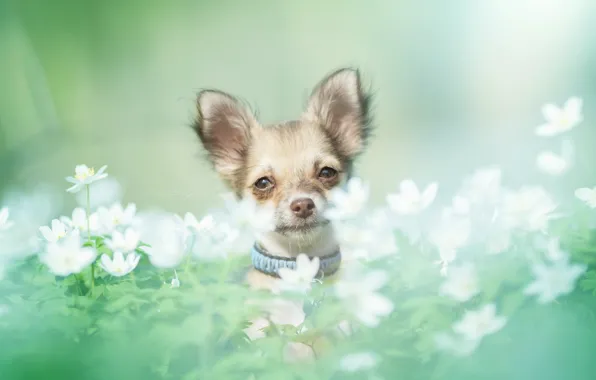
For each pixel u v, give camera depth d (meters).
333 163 1.13
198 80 3.15
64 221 1.02
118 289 0.95
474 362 0.85
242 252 1.11
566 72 3.15
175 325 0.90
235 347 0.90
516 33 3.25
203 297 0.91
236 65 3.21
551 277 0.88
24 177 2.24
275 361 0.87
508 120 2.97
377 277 0.89
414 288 0.92
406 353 0.87
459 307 0.90
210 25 3.17
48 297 0.94
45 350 0.88
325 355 0.88
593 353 0.86
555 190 1.03
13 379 0.88
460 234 0.93
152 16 3.02
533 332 0.87
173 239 0.98
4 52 2.54
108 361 0.88
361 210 0.97
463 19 3.33
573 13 3.15
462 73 3.31
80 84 2.75
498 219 0.95
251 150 1.15
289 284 0.92
